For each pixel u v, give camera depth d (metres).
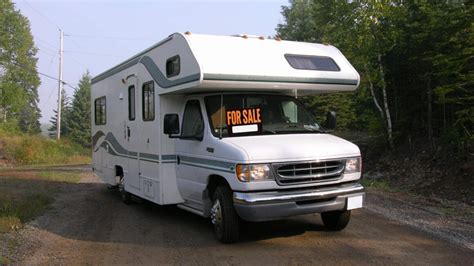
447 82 12.02
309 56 7.34
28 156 29.55
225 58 6.54
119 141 10.15
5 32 45.44
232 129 6.65
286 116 7.19
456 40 10.81
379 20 14.26
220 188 6.42
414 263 5.43
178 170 7.64
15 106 44.81
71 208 9.70
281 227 7.34
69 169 21.19
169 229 7.56
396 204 9.12
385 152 15.16
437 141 12.98
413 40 12.68
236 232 6.34
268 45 7.18
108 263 5.76
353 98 19.78
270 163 5.87
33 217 8.58
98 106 12.13
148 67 8.24
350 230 7.07
